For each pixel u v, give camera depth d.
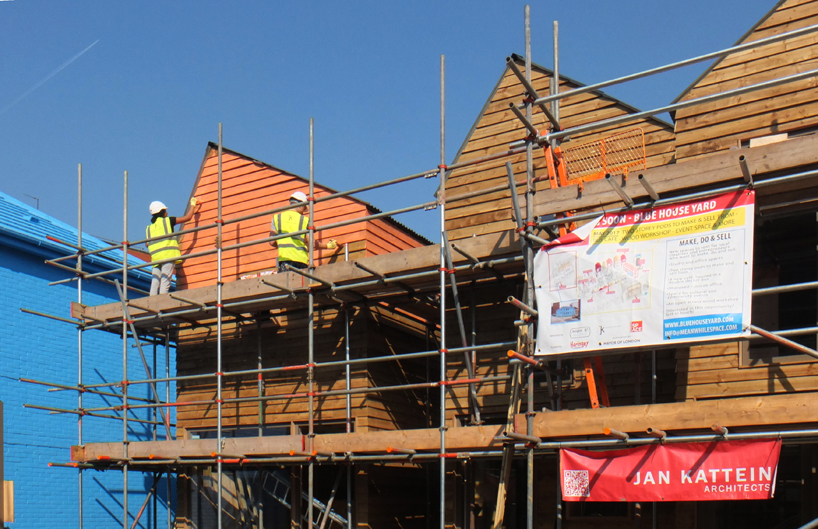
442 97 11.25
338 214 14.18
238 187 15.30
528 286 9.74
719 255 8.66
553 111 11.05
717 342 8.55
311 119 12.68
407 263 11.35
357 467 13.02
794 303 9.81
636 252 9.12
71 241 17.88
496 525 9.34
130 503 17.77
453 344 12.80
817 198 8.99
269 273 13.89
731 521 10.13
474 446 9.98
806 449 9.77
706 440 8.34
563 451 9.12
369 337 13.31
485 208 12.98
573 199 9.62
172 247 14.86
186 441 12.52
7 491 6.79
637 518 10.31
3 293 15.90
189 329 15.23
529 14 10.23
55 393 16.66
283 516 13.67
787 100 10.15
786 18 10.39
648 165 11.61
